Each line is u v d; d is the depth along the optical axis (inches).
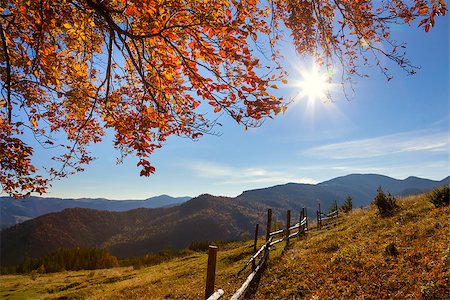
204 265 676.7
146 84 196.1
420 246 335.0
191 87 205.5
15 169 269.3
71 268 1480.1
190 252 1289.4
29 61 198.1
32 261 1531.7
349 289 290.8
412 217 496.4
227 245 1197.7
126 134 224.2
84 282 865.5
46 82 205.9
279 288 358.0
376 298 259.0
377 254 353.1
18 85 240.8
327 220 973.8
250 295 366.0
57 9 181.0
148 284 618.5
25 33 191.9
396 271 293.7
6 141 251.9
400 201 696.4
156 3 148.3
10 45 210.7
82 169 335.6
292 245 578.2
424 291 237.8
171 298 470.9
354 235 497.4
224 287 441.7
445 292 228.2
